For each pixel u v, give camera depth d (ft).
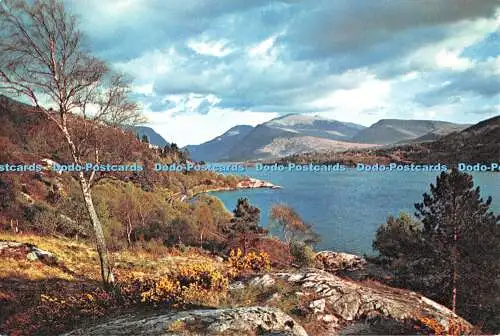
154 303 40.32
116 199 181.06
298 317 40.09
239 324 31.35
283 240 209.56
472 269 79.30
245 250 167.53
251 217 177.47
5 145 161.89
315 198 475.72
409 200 410.72
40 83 47.80
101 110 51.31
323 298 43.45
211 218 219.00
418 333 38.65
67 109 49.80
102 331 32.35
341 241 234.58
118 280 57.16
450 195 83.25
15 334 38.96
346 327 39.52
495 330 68.95
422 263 88.74
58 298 50.72
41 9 45.68
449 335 39.27
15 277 64.18
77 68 48.57
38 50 46.65
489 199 83.92
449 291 82.07
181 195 390.21
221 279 45.80
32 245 84.53
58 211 147.43
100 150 52.54
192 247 172.65
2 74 45.60
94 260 94.73
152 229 186.70
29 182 160.66
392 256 139.64
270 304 41.73
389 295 50.11
